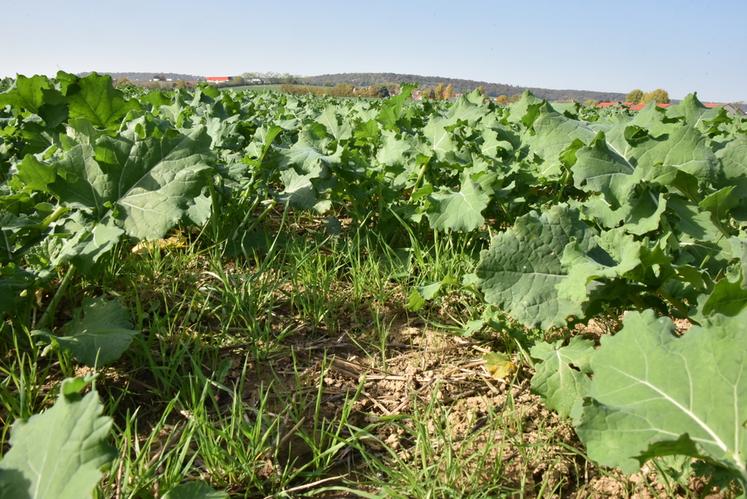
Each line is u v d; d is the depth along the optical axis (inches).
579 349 77.5
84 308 86.0
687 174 98.2
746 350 54.2
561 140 120.4
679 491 64.5
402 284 115.1
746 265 63.2
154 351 87.7
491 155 157.2
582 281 74.5
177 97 197.5
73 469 46.8
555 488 65.3
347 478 68.9
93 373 79.1
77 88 136.6
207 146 93.8
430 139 165.3
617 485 66.2
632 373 59.3
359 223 136.2
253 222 132.4
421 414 80.0
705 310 66.4
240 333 96.0
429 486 64.9
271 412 78.7
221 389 82.4
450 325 103.3
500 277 81.0
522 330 93.4
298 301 106.4
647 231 98.5
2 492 47.2
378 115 195.0
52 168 88.8
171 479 61.6
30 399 71.7
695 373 55.9
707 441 52.4
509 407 80.3
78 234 87.4
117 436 70.1
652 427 54.3
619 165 105.5
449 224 118.9
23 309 86.9
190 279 107.9
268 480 67.6
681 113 167.2
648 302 80.0
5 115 184.7
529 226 82.7
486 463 70.1
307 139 150.6
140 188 91.3
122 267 104.7
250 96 557.9
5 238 90.4
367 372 90.4
